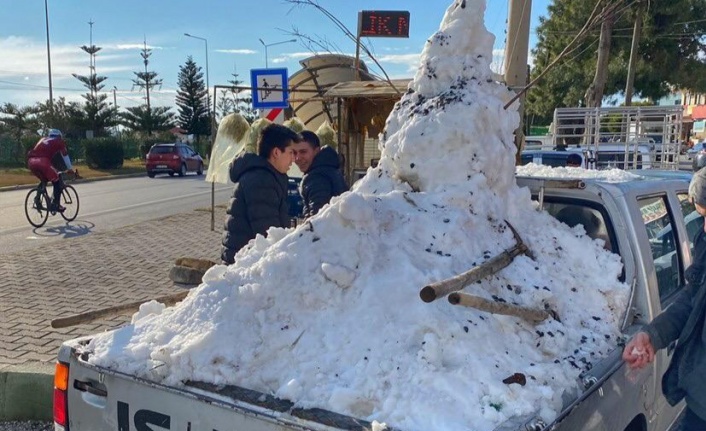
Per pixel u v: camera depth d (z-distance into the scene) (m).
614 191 2.99
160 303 2.72
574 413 2.00
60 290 6.80
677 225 3.39
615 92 30.00
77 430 2.29
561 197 3.16
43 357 4.59
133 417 2.14
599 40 21.27
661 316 2.37
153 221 12.84
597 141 12.20
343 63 9.48
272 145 3.65
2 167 33.00
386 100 9.02
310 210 4.24
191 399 2.01
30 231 11.90
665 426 3.14
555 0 23.56
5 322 5.55
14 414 4.16
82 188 23.06
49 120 45.31
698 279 2.35
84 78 54.62
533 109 31.64
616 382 2.36
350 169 9.45
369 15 7.55
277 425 1.85
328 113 10.28
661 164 11.94
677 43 27.17
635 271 2.80
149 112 61.31
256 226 3.61
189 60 65.50
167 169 30.78
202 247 9.63
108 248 9.53
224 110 35.72
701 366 2.28
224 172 9.94
